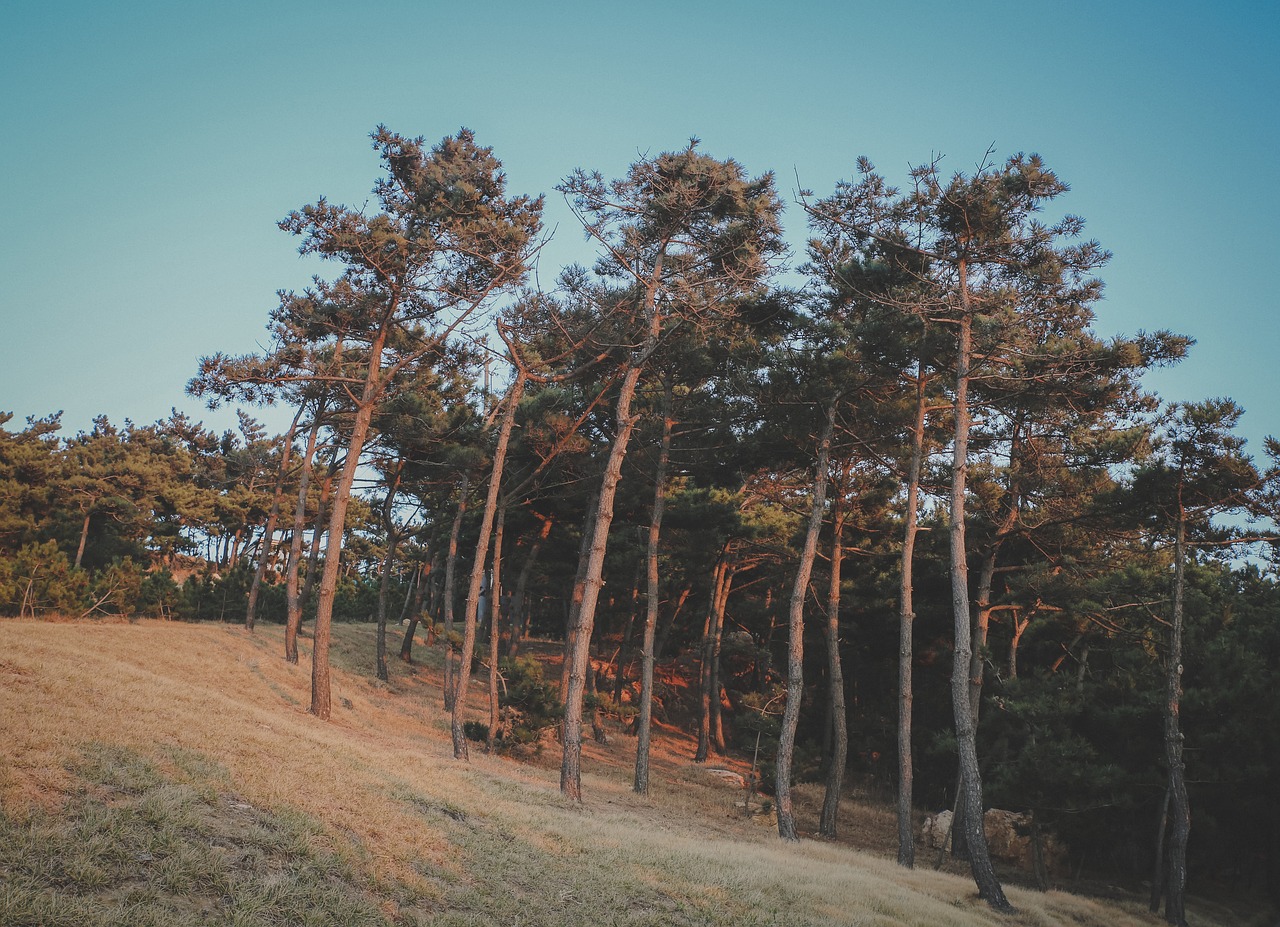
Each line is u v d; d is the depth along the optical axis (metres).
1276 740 25.47
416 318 28.28
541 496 36.72
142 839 8.95
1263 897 31.42
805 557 25.78
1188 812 24.25
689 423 31.42
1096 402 23.36
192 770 11.30
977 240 22.98
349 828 11.59
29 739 10.34
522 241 26.41
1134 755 27.55
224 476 57.47
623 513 37.94
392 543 39.03
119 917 7.38
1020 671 40.06
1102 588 27.84
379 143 27.06
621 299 27.36
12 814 8.34
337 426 36.78
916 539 36.84
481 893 11.19
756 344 27.44
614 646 59.56
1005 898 19.39
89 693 13.66
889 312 24.53
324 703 24.58
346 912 9.11
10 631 19.17
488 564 49.97
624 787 27.98
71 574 31.88
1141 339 21.92
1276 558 24.89
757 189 24.16
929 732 42.22
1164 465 24.45
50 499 45.28
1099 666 36.97
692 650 53.94
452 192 26.48
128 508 47.16
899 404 28.03
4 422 44.78
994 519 31.52
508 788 19.22
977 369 23.92
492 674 31.14
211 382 24.78
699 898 13.72
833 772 28.64
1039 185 21.73
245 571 46.97
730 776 35.22
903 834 23.81
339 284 28.16
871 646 43.16
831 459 31.31
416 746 24.61
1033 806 25.62
